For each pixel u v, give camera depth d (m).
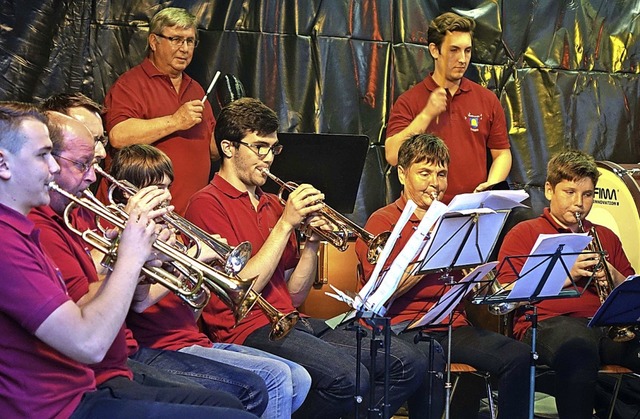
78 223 3.59
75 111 3.84
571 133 6.52
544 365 5.03
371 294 3.86
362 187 6.23
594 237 5.04
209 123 5.57
